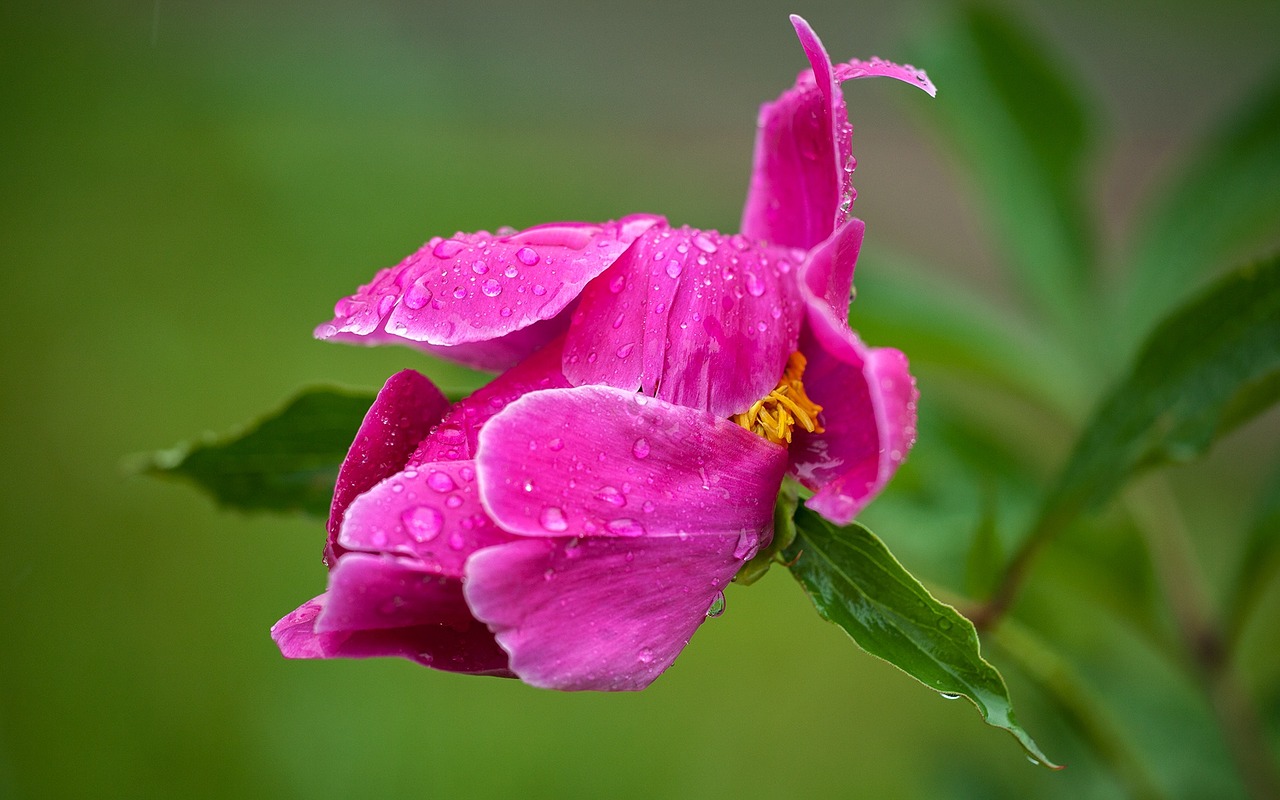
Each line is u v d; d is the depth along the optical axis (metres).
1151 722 0.61
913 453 0.56
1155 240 0.59
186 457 0.50
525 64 2.46
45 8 2.32
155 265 1.49
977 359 0.59
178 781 0.97
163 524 1.15
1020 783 0.66
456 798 0.97
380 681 1.04
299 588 1.09
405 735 1.00
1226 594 0.54
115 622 1.06
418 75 2.28
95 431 1.22
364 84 2.18
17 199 1.63
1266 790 0.54
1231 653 0.55
